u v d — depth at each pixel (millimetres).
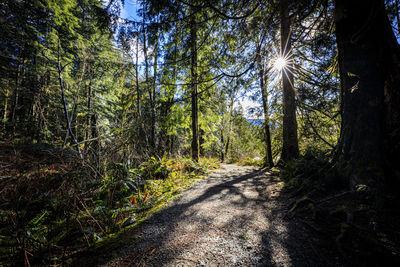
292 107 6754
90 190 3568
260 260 1710
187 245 2059
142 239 2254
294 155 6711
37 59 7719
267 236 2168
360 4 2826
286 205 3207
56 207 2744
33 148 5133
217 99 9648
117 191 3787
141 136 6250
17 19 5910
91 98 10250
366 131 2766
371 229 1867
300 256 1726
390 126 2471
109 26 3656
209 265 1670
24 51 6742
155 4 3379
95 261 1812
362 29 2684
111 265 1730
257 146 11562
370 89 2773
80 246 2125
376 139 2643
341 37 3168
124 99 6922
